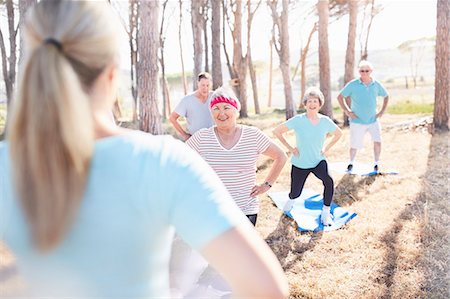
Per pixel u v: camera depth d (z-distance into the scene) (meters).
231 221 0.69
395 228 4.36
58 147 0.66
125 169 0.70
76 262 0.69
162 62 20.39
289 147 4.50
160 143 0.74
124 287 0.71
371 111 6.42
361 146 6.59
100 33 0.71
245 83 18.27
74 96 0.67
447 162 6.94
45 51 0.68
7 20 14.65
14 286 0.71
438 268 3.50
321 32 12.74
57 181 0.66
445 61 9.71
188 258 2.99
